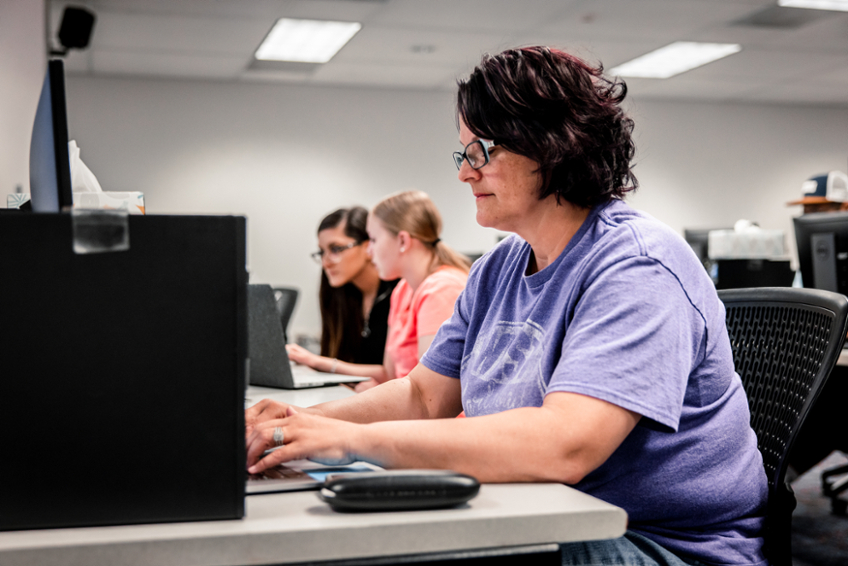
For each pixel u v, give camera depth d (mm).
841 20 4371
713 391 823
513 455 651
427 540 536
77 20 3656
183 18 4156
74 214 530
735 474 822
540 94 826
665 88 6094
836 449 2168
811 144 6922
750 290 1101
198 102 5676
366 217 2365
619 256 779
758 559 832
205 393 548
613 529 576
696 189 6656
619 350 700
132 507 537
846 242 2432
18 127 2250
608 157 879
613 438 675
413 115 6105
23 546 482
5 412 521
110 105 5484
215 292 551
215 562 505
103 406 534
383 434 665
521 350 874
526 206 877
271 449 684
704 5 4098
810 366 953
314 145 5922
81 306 532
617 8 4133
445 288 1835
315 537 521
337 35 4641
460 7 4082
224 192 5738
